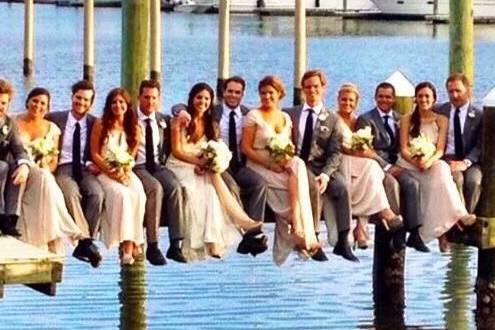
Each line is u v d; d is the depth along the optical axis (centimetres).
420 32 6812
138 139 1538
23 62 4441
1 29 6600
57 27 6888
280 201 1579
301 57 3381
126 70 2689
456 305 1758
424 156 1622
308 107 1598
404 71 4784
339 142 1596
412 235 1638
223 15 3653
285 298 1777
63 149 1524
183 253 1546
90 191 1505
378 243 1783
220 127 1591
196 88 1558
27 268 1367
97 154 1517
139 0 2680
